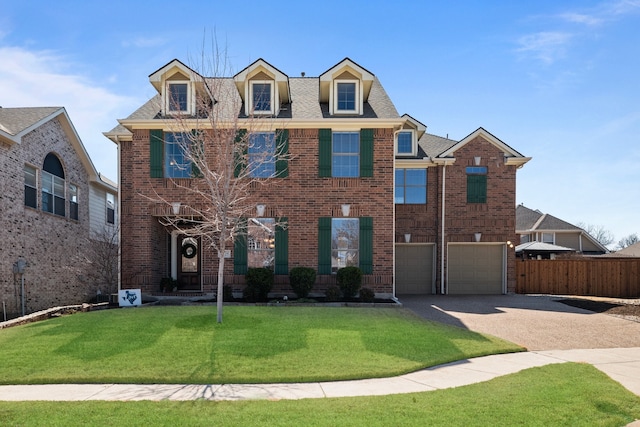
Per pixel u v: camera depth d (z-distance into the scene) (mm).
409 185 18922
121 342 8180
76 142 20000
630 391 5926
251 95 15062
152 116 15414
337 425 4715
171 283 15656
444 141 20234
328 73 15266
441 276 18531
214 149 12453
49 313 12250
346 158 15219
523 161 18500
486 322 11414
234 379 6438
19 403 5449
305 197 14953
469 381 6453
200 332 8883
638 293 18328
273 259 14961
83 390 6047
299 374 6621
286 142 14953
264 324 9695
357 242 15117
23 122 16422
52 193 18406
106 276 15695
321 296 14664
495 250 18828
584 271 18812
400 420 4840
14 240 15633
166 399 5633
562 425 4754
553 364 7426
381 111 15797
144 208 14938
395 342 8453
